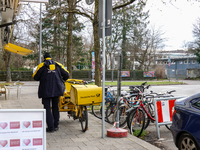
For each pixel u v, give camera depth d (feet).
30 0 21.43
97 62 34.40
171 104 21.08
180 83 105.19
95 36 34.47
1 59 119.14
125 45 140.05
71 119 25.45
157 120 20.40
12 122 10.15
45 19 42.34
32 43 84.17
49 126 19.75
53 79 19.80
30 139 10.30
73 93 20.12
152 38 138.41
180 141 14.55
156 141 19.65
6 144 10.07
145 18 124.36
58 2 40.68
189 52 160.66
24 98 45.39
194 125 13.35
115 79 138.92
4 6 22.33
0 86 45.29
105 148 15.70
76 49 142.31
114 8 36.27
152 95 22.65
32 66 160.56
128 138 18.12
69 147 15.84
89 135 18.98
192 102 14.28
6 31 31.91
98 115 27.71
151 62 148.77
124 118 22.93
